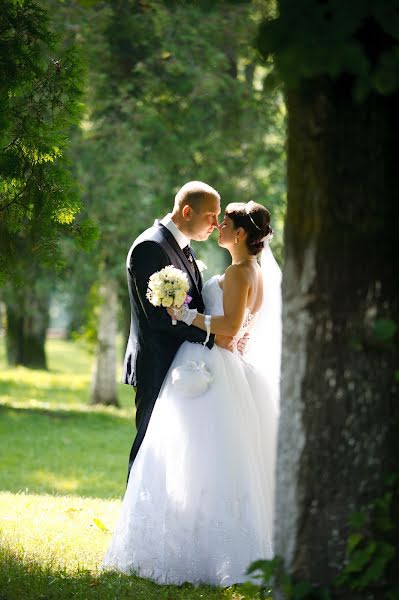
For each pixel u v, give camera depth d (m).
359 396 5.57
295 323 5.73
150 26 22.28
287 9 5.11
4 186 9.52
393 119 5.58
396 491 5.57
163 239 9.36
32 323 49.50
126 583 8.21
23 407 32.03
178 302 8.77
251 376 9.37
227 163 26.34
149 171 25.62
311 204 5.61
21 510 12.02
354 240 5.56
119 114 24.66
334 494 5.61
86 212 25.52
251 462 8.83
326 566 5.63
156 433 8.91
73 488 17.92
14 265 9.81
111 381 33.72
